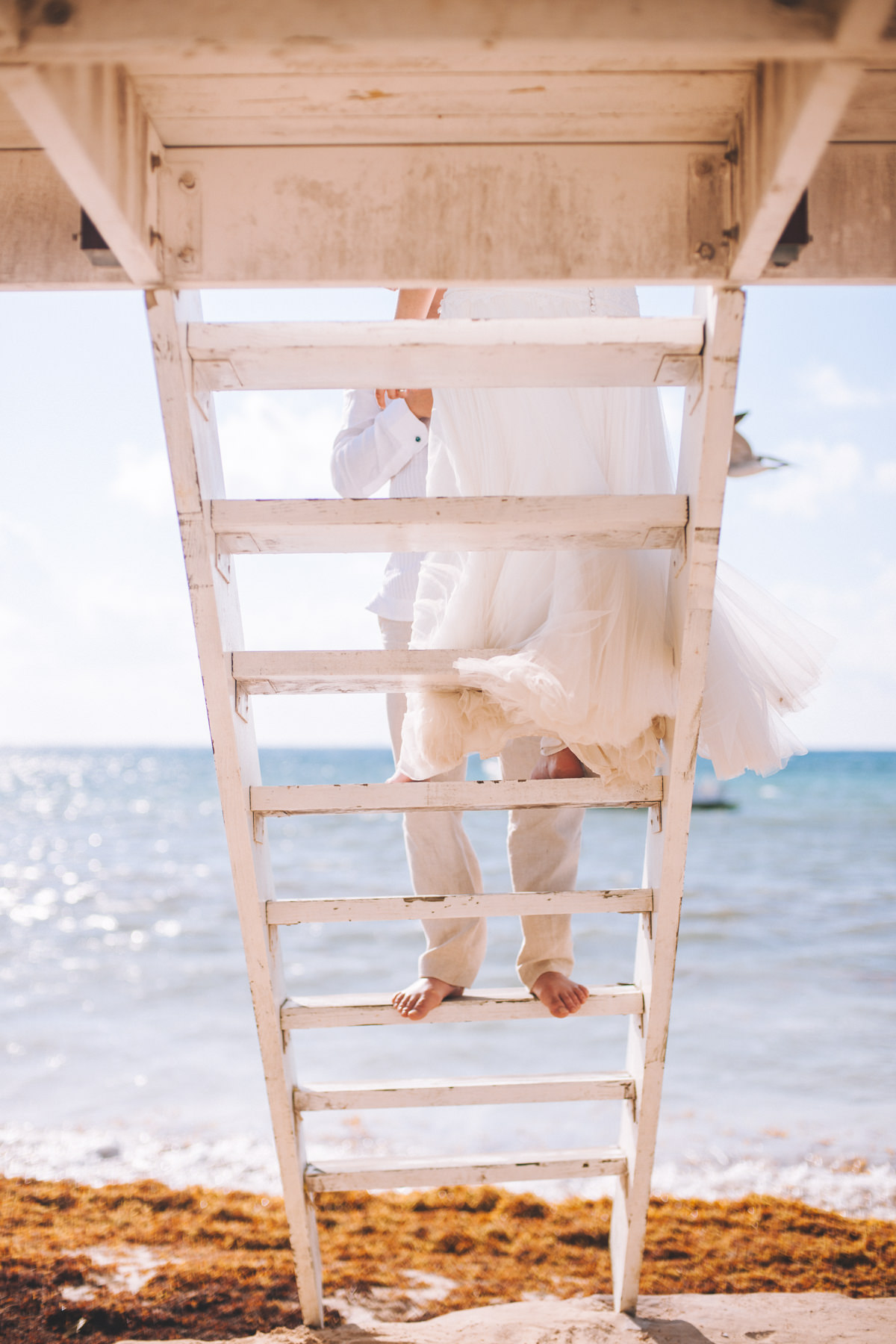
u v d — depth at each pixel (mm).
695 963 9328
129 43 1208
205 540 1950
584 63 1508
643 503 1982
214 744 2152
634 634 2195
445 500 1972
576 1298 2980
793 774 39750
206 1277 3086
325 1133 4738
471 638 2377
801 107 1295
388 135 1693
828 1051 6324
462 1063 6258
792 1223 3570
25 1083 5527
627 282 1718
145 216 1615
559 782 2289
